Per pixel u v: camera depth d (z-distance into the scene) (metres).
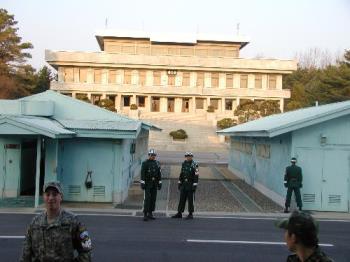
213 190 23.81
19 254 10.27
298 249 3.70
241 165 30.31
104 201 19.14
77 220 5.04
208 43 91.00
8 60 70.38
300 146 18.23
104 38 89.88
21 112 20.02
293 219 3.75
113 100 86.31
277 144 20.48
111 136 18.55
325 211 18.20
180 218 15.69
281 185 19.42
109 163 19.19
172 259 10.30
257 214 16.95
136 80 85.19
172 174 30.80
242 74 86.25
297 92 88.31
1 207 16.88
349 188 18.22
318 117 17.70
